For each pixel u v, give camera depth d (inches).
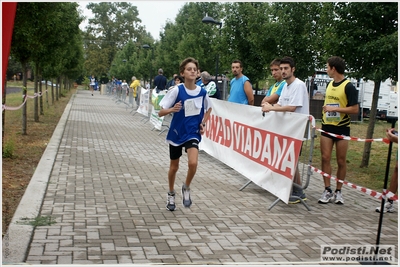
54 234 169.9
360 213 224.2
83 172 289.3
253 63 639.8
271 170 241.4
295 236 183.2
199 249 162.7
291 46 496.4
